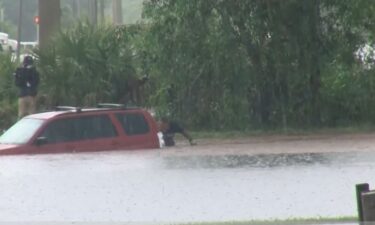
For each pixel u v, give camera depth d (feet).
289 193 153.17
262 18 300.61
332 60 306.35
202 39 300.81
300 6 299.38
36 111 312.50
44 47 342.23
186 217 133.39
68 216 135.13
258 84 305.12
